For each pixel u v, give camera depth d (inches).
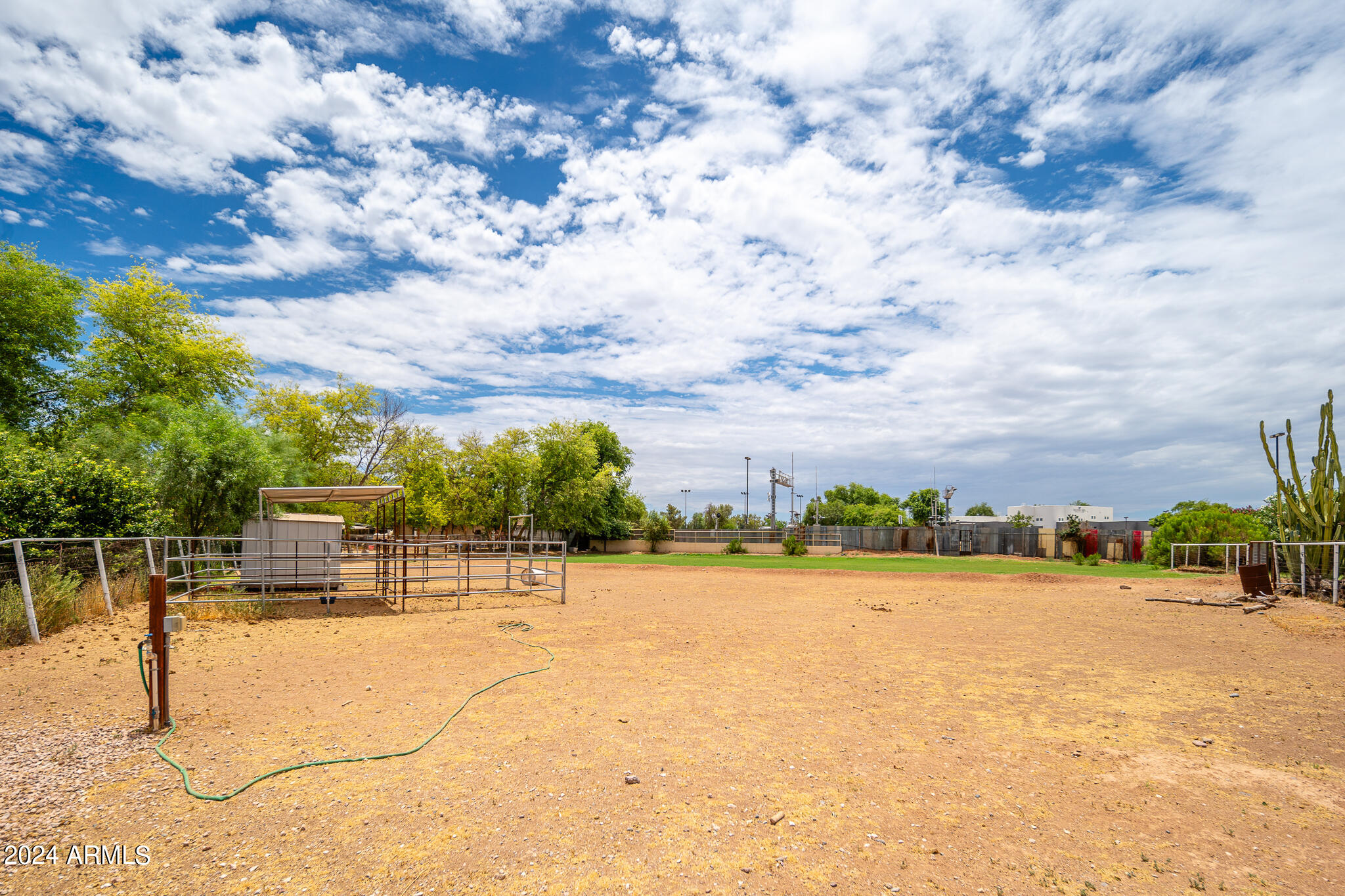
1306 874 139.2
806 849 148.7
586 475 2108.8
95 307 1024.2
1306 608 541.0
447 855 142.6
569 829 156.3
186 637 414.6
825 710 263.1
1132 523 1542.8
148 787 177.2
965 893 131.1
